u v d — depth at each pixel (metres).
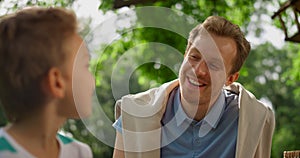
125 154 2.48
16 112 1.41
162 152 2.51
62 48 1.40
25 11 1.43
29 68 1.37
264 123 2.60
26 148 1.40
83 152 1.56
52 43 1.39
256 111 2.60
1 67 1.39
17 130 1.41
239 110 2.52
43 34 1.38
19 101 1.40
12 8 4.31
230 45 2.48
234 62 2.56
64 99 1.43
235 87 2.68
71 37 1.42
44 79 1.38
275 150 18.16
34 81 1.38
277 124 20.56
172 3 6.93
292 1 3.44
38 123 1.41
